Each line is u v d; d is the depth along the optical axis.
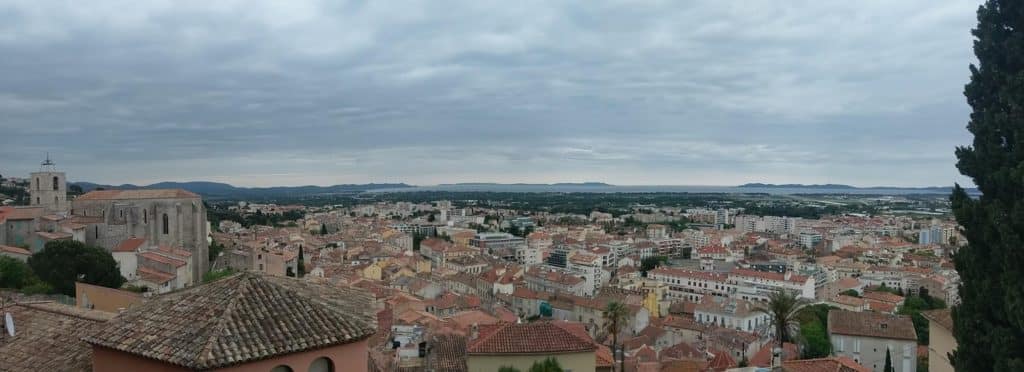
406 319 113.06
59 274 96.31
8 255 105.81
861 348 110.38
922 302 175.38
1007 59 34.50
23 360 33.59
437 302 154.00
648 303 191.62
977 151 35.16
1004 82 34.47
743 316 168.25
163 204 154.00
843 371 58.72
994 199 33.66
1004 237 31.59
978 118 36.12
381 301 114.19
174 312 28.41
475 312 129.75
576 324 75.25
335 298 33.00
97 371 27.86
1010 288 30.97
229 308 27.58
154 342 26.33
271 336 26.75
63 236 124.06
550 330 62.53
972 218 34.97
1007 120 33.69
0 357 34.22
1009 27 35.34
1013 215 31.50
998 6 35.62
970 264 35.44
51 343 34.78
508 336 60.94
